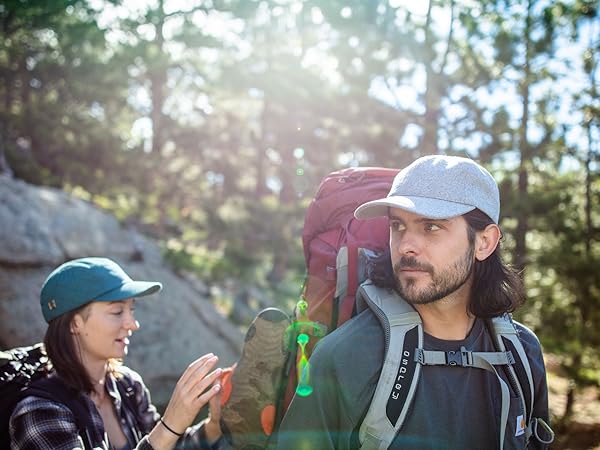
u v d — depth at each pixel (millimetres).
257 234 10602
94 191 13930
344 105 11156
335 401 1596
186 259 9438
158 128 18703
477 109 8391
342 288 1954
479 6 7914
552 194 7422
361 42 10367
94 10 16703
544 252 7387
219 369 1973
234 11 15656
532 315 7410
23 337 5891
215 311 8492
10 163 11797
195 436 2104
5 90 15977
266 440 1907
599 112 7277
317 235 2215
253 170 22141
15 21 14336
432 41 8688
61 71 14867
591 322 7273
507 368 1695
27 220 6945
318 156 12250
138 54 15648
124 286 2129
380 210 1773
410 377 1575
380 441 1542
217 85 15695
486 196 1692
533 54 7508
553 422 7512
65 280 2068
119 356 2152
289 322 1950
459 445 1592
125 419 2232
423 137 8602
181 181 17672
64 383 2000
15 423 1892
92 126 14844
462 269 1642
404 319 1639
